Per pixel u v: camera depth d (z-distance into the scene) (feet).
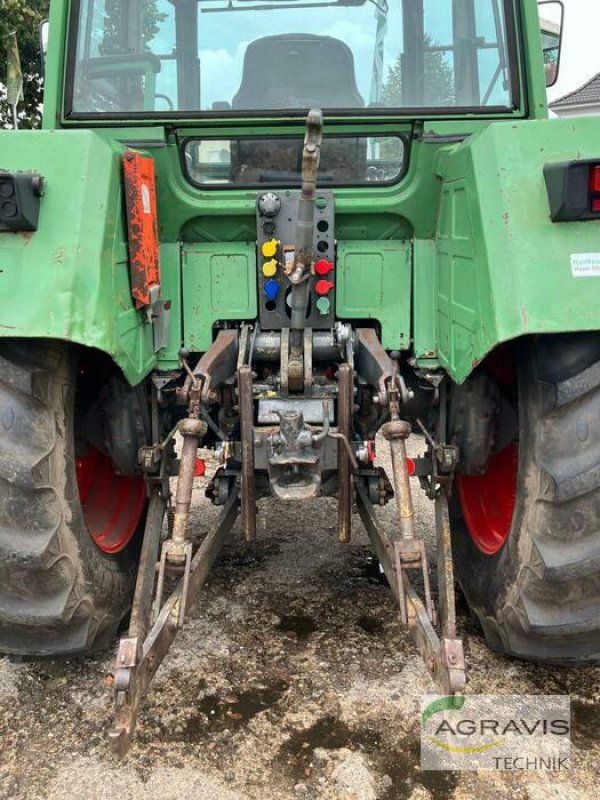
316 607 10.02
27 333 6.33
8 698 8.04
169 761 7.13
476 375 8.50
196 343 8.80
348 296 8.82
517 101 8.69
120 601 8.55
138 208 7.38
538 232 6.43
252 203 8.53
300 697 8.07
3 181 6.25
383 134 8.47
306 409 8.01
